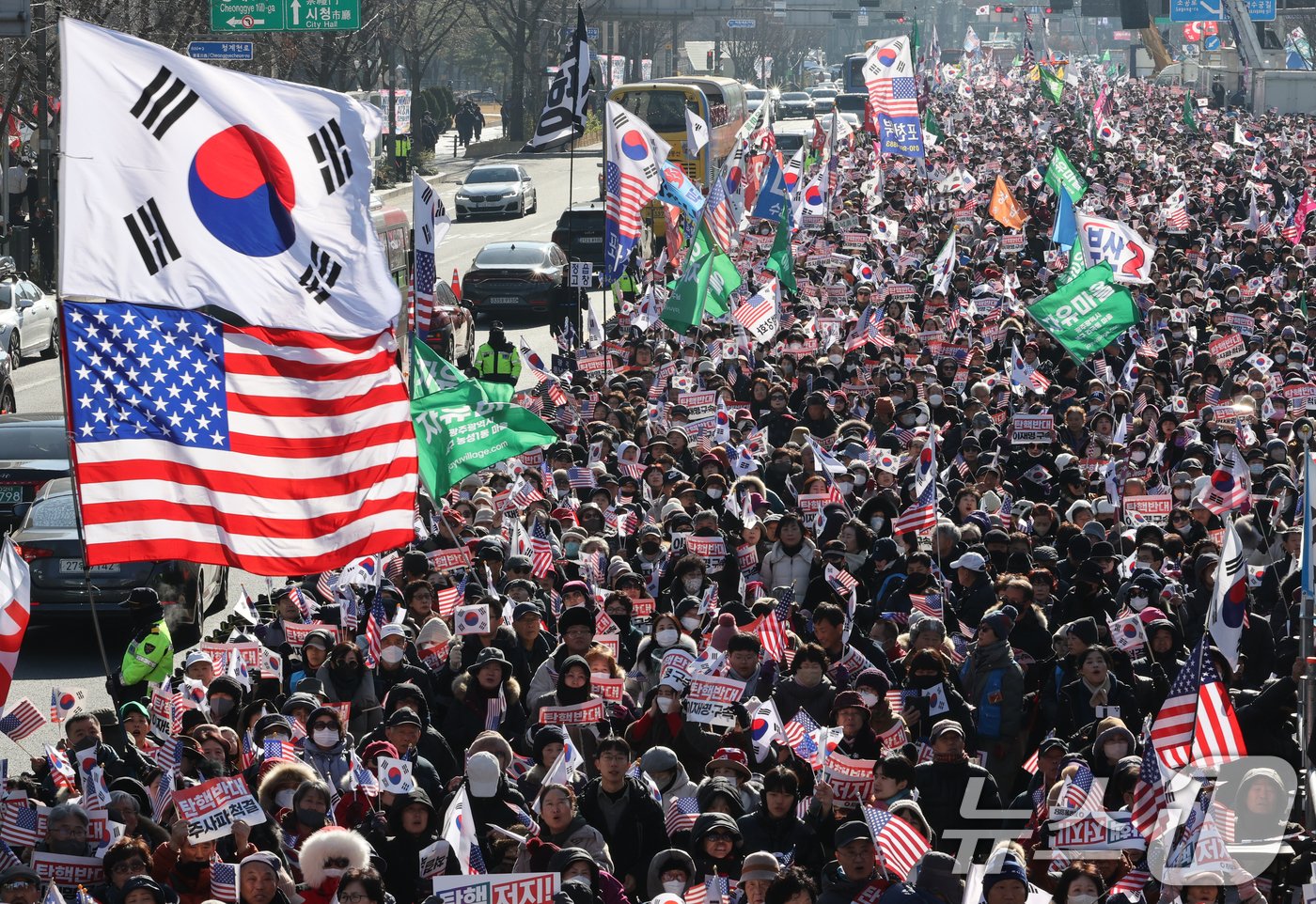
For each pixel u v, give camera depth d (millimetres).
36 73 75750
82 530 17344
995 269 56062
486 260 72125
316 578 26750
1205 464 32719
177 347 17703
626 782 17594
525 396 40531
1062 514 31156
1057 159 58969
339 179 18031
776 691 21125
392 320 18344
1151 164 115625
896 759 17609
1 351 51000
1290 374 37969
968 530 27062
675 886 16109
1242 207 80812
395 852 16984
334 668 21922
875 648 22484
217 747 19156
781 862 16984
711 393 36250
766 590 26797
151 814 18641
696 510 29766
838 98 188750
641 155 50656
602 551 27156
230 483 17922
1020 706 21188
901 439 35719
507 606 23891
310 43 110000
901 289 53438
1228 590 20922
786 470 32906
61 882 16188
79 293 17359
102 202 17344
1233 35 196625
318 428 18188
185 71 17469
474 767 17609
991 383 39062
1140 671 22094
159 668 22953
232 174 17719
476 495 30859
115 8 79312
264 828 16844
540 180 142625
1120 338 45906
